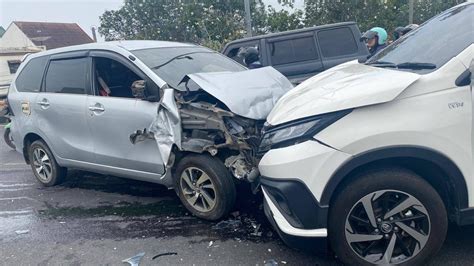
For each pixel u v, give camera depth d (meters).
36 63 5.63
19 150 5.92
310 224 2.84
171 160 4.11
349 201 2.80
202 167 4.02
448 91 2.68
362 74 3.14
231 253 3.52
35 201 5.27
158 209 4.63
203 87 3.89
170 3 25.97
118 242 3.92
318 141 2.75
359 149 2.69
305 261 3.29
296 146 2.82
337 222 2.85
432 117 2.65
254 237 3.76
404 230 2.88
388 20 15.22
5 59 19.44
